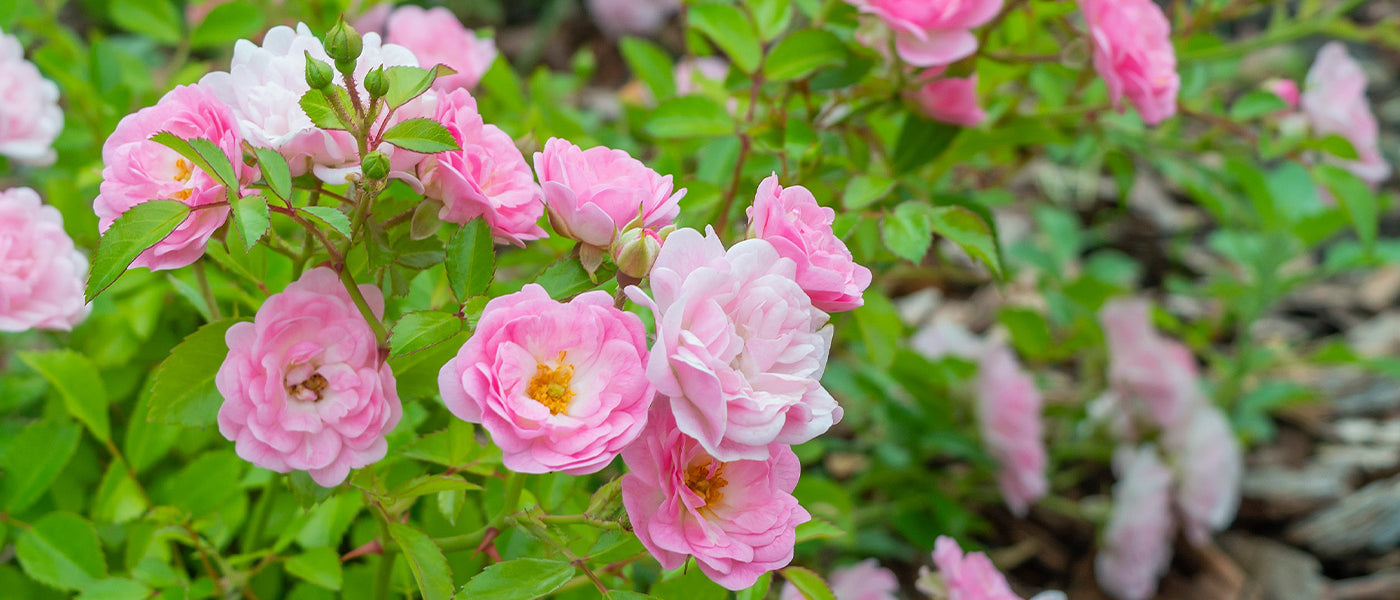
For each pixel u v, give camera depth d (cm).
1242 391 108
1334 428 109
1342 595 93
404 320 55
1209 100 94
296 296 54
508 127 76
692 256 53
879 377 86
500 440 52
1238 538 100
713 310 52
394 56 57
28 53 84
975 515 101
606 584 63
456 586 64
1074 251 110
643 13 159
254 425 54
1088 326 96
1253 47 86
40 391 70
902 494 92
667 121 69
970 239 66
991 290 124
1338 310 126
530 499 63
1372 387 113
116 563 69
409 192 62
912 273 102
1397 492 97
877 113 77
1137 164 144
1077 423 105
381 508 58
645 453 53
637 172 57
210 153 53
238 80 55
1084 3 68
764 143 68
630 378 52
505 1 172
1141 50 68
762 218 55
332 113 53
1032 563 98
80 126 77
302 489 56
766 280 53
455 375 52
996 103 82
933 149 73
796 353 53
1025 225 133
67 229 69
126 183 55
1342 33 87
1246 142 88
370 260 56
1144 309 95
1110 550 91
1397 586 92
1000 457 88
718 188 68
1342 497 100
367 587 66
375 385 55
